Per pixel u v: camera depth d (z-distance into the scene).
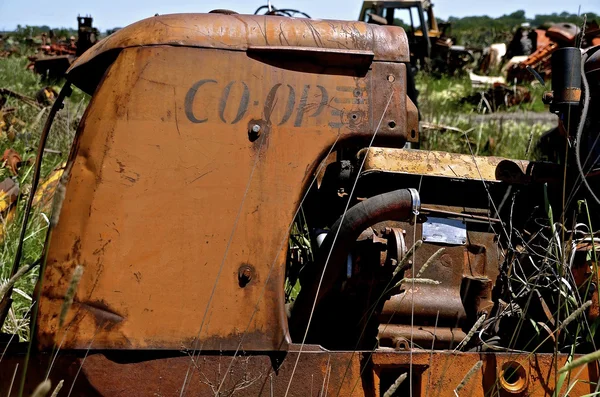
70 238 2.55
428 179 3.16
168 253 2.59
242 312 2.63
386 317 3.02
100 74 2.85
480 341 2.97
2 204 4.82
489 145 8.56
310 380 2.66
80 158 2.59
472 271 3.17
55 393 2.10
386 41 2.80
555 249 3.02
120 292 2.56
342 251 2.78
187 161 2.62
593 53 3.40
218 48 2.66
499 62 21.55
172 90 2.62
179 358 2.60
